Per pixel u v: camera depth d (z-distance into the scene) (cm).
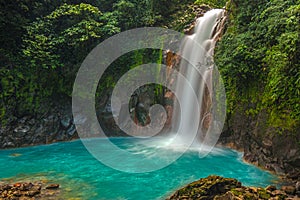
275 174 754
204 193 582
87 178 771
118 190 681
